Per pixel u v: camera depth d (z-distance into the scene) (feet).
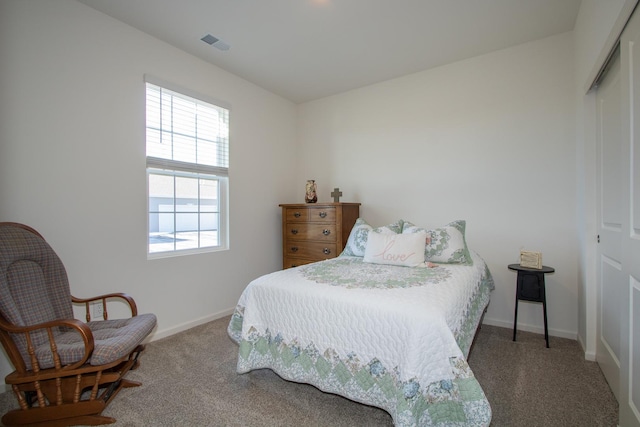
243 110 11.14
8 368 6.15
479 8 7.34
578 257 8.16
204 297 9.86
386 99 11.32
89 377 5.27
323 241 11.04
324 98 12.87
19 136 6.26
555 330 8.62
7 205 6.13
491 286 9.02
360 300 5.24
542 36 8.57
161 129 8.82
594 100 7.02
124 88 7.88
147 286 8.39
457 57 9.68
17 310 5.22
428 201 10.45
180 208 9.46
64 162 6.88
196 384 6.29
